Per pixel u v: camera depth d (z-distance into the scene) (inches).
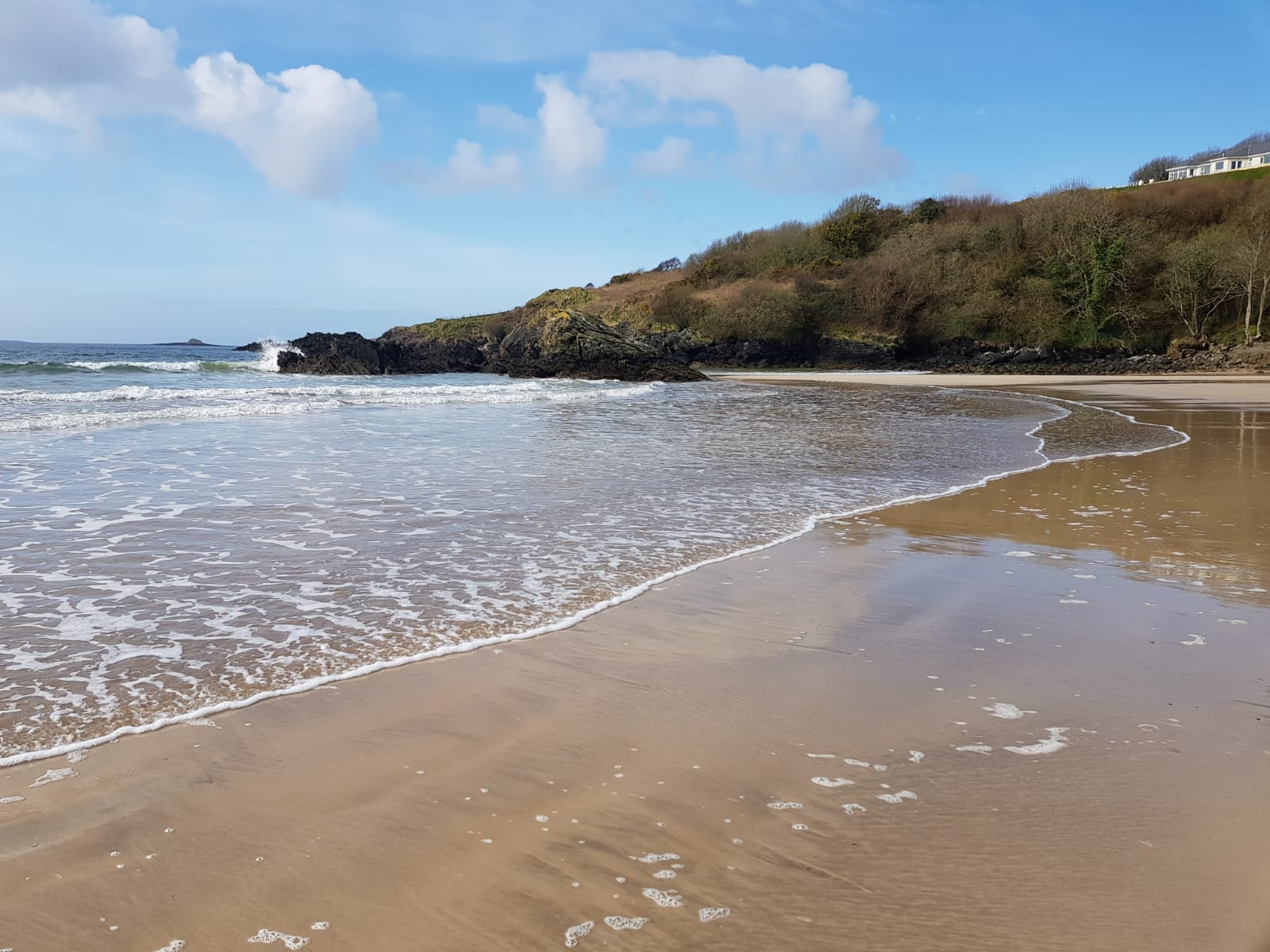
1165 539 258.1
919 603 190.4
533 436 515.5
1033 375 1664.6
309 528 252.5
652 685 140.8
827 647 160.4
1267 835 94.9
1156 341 2032.5
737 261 2655.0
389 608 179.0
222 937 77.0
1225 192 2278.5
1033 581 209.9
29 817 96.1
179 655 149.6
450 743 117.6
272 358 1545.3
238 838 93.0
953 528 272.1
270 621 169.3
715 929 79.0
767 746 118.3
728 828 96.6
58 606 176.2
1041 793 105.0
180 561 213.6
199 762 110.7
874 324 2129.7
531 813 99.3
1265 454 474.3
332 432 516.4
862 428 605.0
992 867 88.9
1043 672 148.2
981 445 507.5
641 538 250.8
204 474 344.5
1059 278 2132.1
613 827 96.6
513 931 78.3
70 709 126.1
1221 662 153.9
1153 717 129.0
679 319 2225.6
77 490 303.7
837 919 80.4
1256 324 1993.1
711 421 647.8
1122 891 84.4
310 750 114.8
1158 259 2102.6
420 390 960.9
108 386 941.2
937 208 2564.0
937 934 78.2
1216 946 75.9
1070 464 427.8
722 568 218.5
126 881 84.9
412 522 264.5
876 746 118.8
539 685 139.9
